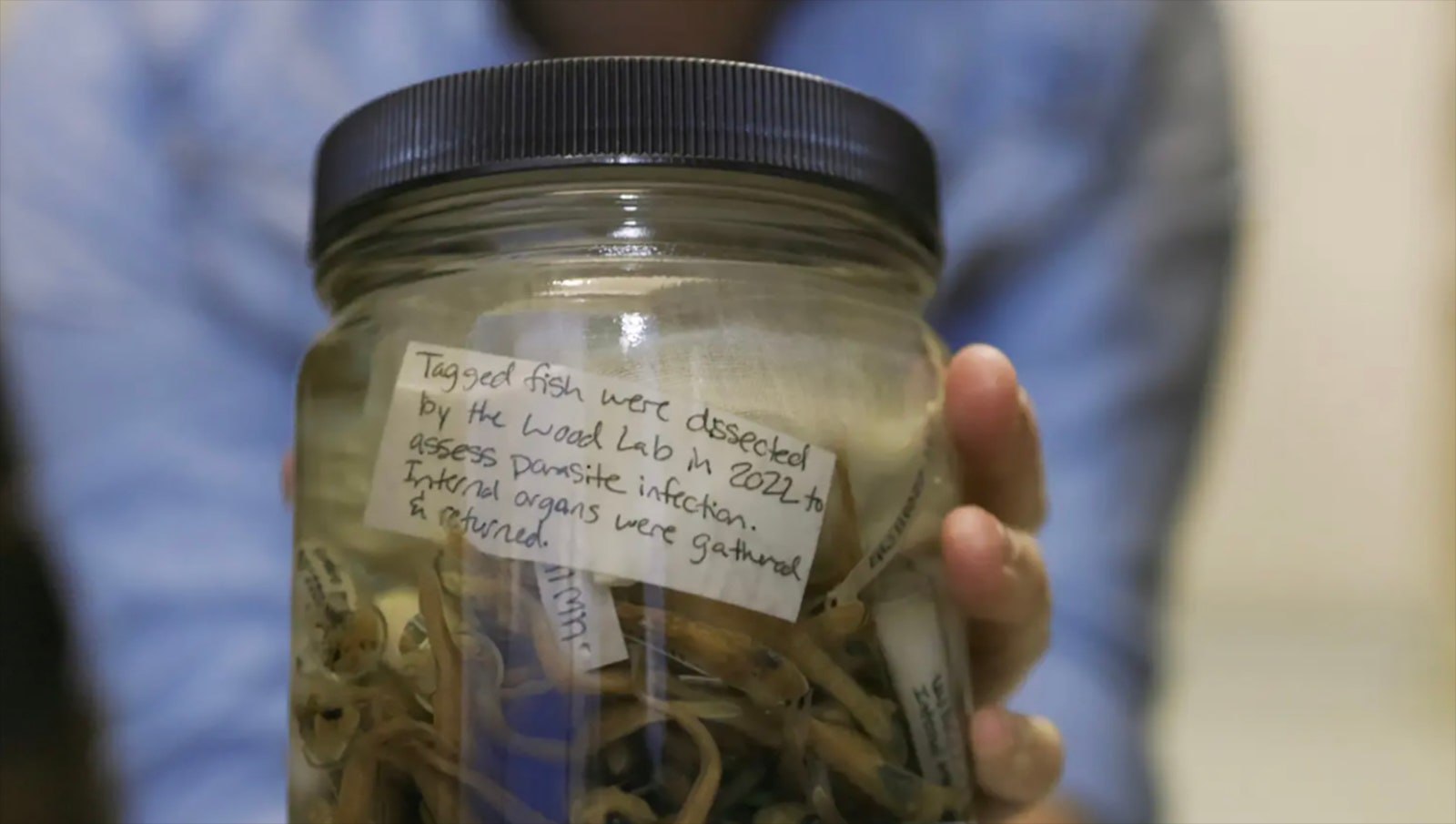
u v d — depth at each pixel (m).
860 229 0.26
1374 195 0.57
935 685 0.26
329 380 0.26
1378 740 0.54
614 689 0.21
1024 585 0.32
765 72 0.24
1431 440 0.55
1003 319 0.59
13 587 0.57
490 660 0.22
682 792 0.21
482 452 0.22
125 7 0.62
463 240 0.25
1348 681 0.55
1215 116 0.59
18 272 0.59
